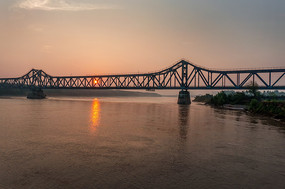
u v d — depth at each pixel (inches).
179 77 5118.1
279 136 1247.5
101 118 2100.1
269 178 652.1
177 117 2237.9
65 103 4953.3
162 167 736.3
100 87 6343.5
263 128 1530.5
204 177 656.4
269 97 4030.5
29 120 1861.5
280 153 908.0
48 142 1061.8
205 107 4037.9
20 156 832.3
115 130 1421.0
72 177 644.1
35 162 767.7
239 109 3444.9
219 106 4242.1
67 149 939.3
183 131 1397.6
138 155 866.1
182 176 662.5
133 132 1352.1
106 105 4436.5
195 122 1844.2
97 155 859.4
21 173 668.7
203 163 779.4
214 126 1616.6
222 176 665.0
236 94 4259.4
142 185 598.2
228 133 1333.7
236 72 4328.3
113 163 769.6
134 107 3865.7
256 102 2947.8
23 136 1194.6
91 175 660.7
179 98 5255.9
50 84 7805.1
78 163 763.4
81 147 975.6
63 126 1560.0
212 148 981.2
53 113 2529.5
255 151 936.3
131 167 732.7
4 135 1214.9
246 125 1670.8
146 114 2556.6
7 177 637.3
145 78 5625.0
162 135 1263.5
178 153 898.7
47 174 663.8
